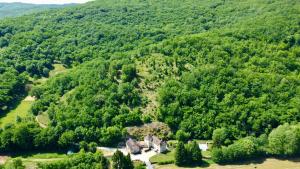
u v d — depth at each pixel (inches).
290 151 6579.7
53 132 7101.4
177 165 6407.5
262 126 7278.5
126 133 7175.2
